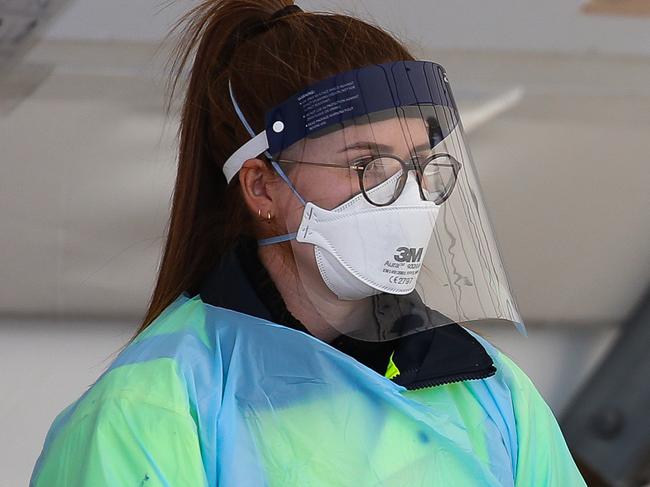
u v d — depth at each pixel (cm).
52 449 437
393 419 455
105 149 941
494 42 943
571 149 1086
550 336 1315
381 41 491
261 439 437
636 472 1283
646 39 969
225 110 491
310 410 446
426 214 473
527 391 521
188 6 831
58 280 1025
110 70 873
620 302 1282
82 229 998
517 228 1171
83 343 1076
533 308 1266
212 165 510
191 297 506
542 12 926
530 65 984
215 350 458
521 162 1091
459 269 488
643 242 1216
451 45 938
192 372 441
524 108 1024
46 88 877
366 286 473
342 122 464
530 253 1202
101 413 421
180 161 515
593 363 1329
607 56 984
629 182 1141
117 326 1084
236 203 495
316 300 484
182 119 517
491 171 1093
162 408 420
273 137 473
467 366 481
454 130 497
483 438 484
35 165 941
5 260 998
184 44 543
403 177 468
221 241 504
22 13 802
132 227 1010
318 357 456
